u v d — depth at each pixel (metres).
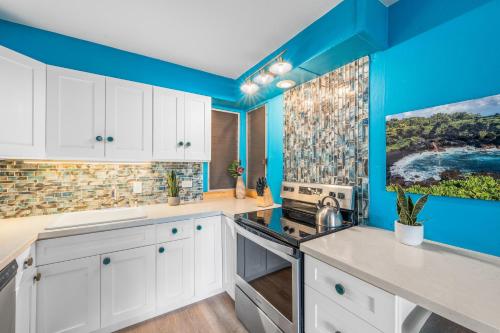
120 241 1.57
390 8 1.39
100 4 1.44
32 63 1.48
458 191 1.09
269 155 2.46
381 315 0.82
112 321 1.54
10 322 1.03
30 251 1.26
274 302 1.34
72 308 1.42
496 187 0.98
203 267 1.94
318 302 1.07
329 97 1.75
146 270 1.67
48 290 1.35
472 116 1.06
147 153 1.93
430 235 1.21
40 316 1.33
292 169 2.12
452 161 1.12
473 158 1.05
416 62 1.27
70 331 1.41
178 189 2.28
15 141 1.40
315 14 1.51
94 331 1.49
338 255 1.01
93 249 1.48
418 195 1.26
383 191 1.43
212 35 1.78
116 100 1.80
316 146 1.86
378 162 1.45
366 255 1.01
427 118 1.21
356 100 1.56
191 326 1.67
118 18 1.58
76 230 1.42
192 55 2.11
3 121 1.35
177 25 1.66
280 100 2.29
